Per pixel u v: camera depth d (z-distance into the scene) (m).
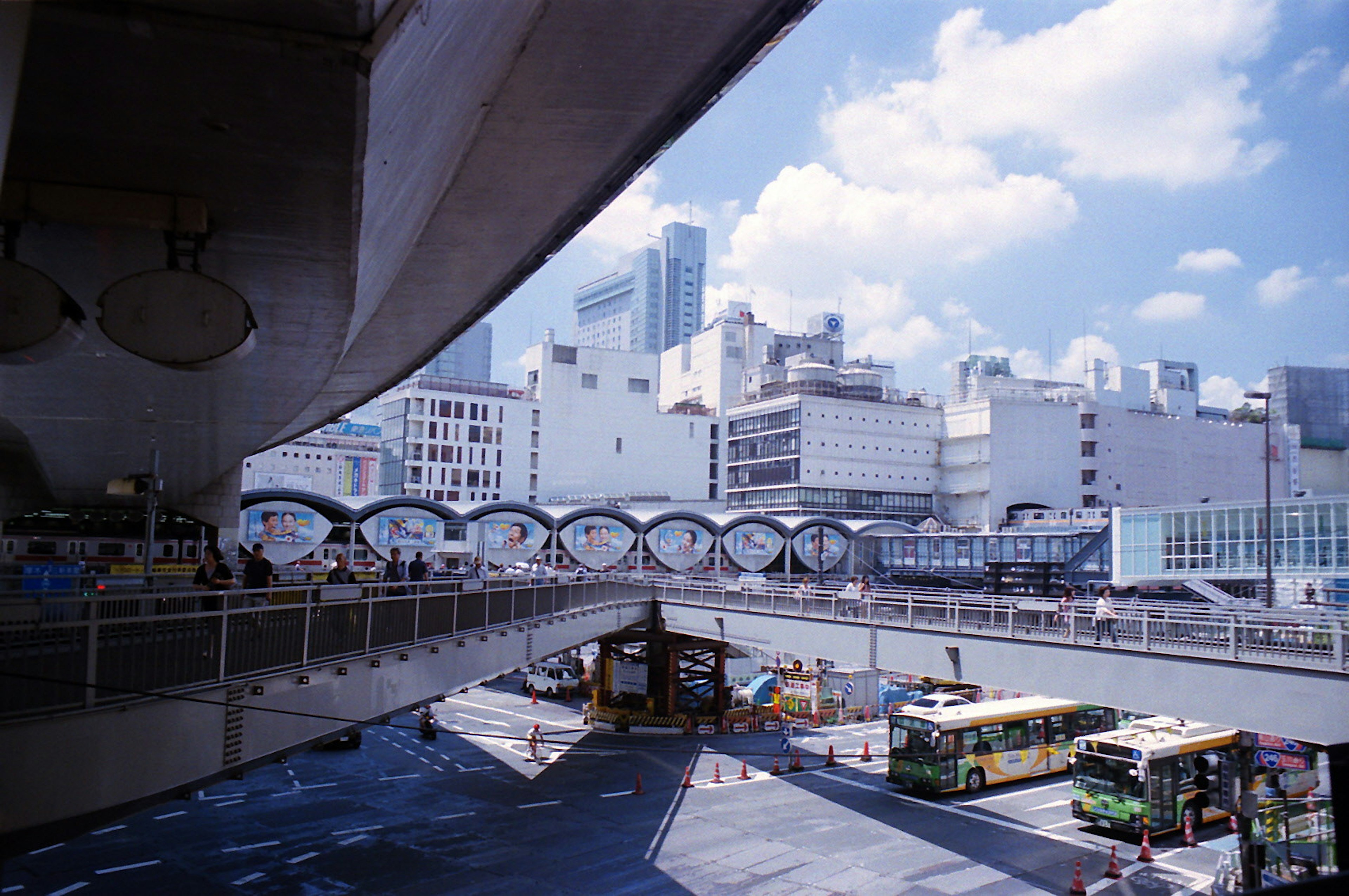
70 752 11.00
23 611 11.99
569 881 24.23
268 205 11.21
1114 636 23.91
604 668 48.69
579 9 11.79
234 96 8.50
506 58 12.49
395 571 23.00
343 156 9.80
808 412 111.19
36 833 10.53
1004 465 111.38
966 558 76.44
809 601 36.34
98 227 11.22
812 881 24.78
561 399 121.88
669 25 12.65
